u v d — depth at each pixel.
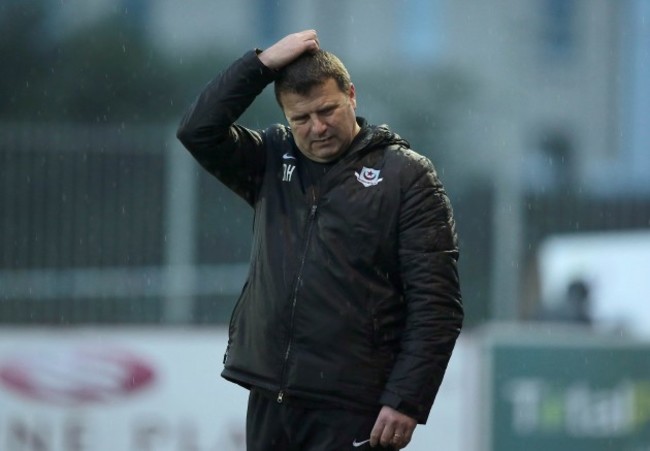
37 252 33.59
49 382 29.98
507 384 30.39
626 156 88.38
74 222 33.66
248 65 14.84
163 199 33.78
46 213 33.59
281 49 14.76
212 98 14.99
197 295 33.91
